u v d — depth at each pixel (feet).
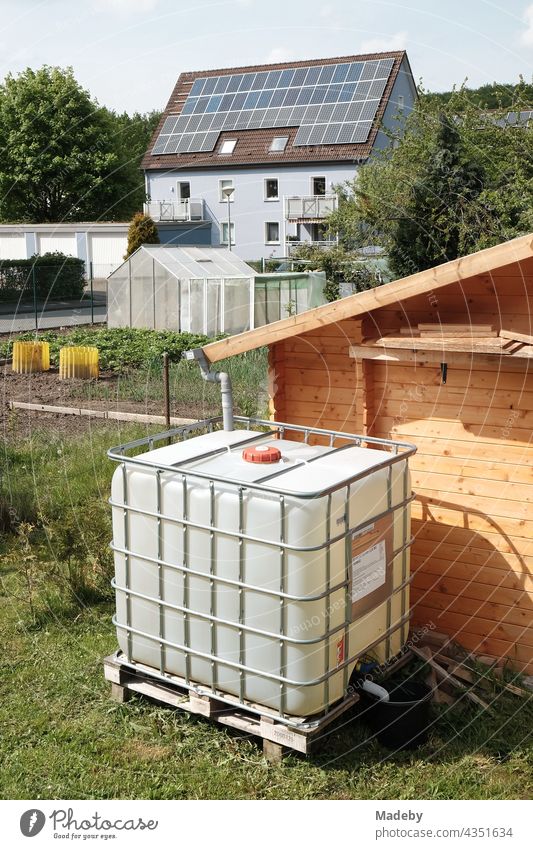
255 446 16.79
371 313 19.22
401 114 70.38
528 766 15.51
